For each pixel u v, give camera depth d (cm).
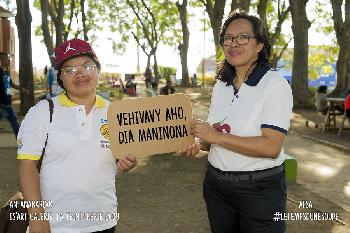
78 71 253
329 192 657
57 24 2236
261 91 269
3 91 885
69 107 258
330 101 1280
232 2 1742
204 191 307
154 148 272
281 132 262
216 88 302
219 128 279
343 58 2119
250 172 275
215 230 303
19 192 293
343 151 1000
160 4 4062
